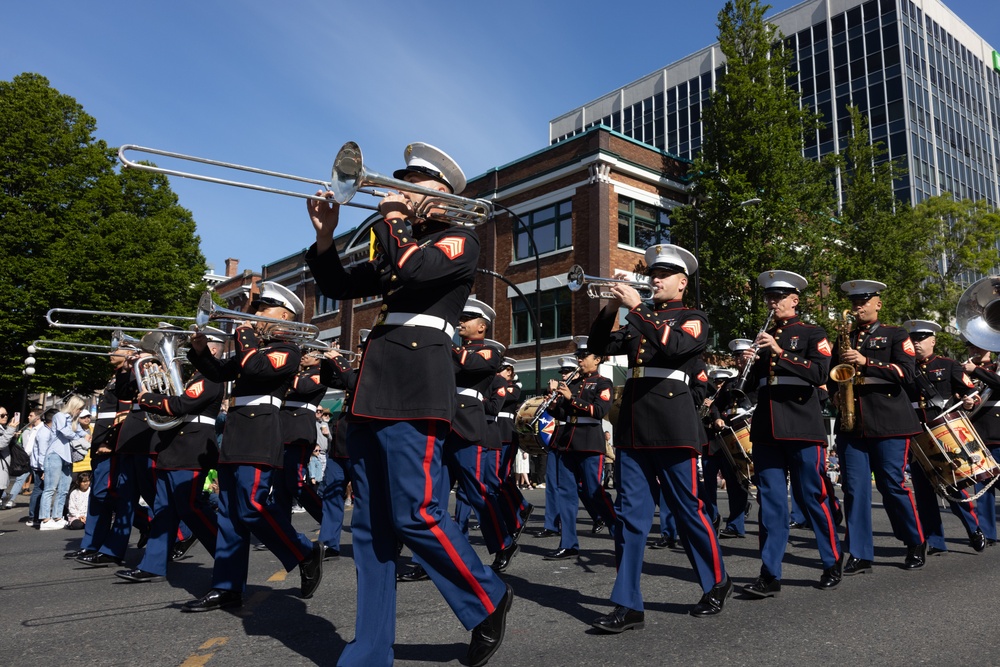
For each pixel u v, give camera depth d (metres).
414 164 3.54
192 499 5.67
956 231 30.59
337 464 7.00
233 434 4.80
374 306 33.00
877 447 5.94
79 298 22.66
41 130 24.16
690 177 25.38
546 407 7.19
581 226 24.53
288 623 4.29
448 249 3.21
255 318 5.02
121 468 6.76
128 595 5.24
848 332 6.24
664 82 63.78
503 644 3.74
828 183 25.77
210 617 4.47
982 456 6.21
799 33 54.78
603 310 4.60
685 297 23.59
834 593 4.98
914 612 4.39
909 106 49.31
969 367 7.57
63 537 9.43
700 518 4.39
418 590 5.38
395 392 3.18
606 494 7.05
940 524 6.76
